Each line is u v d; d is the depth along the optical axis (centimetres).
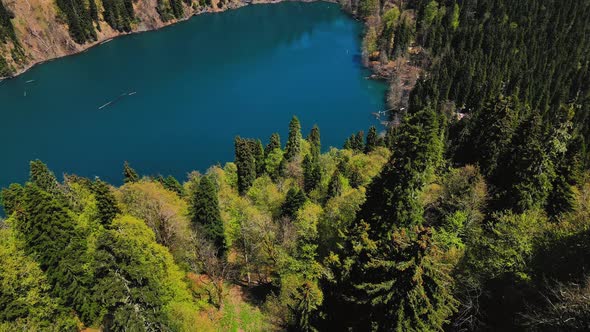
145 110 17125
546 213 5094
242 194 10475
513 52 17312
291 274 5775
